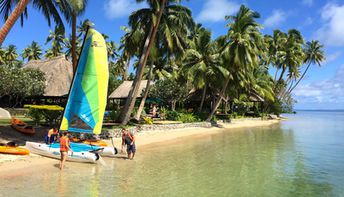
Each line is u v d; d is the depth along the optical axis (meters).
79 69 14.88
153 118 36.00
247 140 25.84
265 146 22.36
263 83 52.41
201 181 12.15
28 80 31.16
